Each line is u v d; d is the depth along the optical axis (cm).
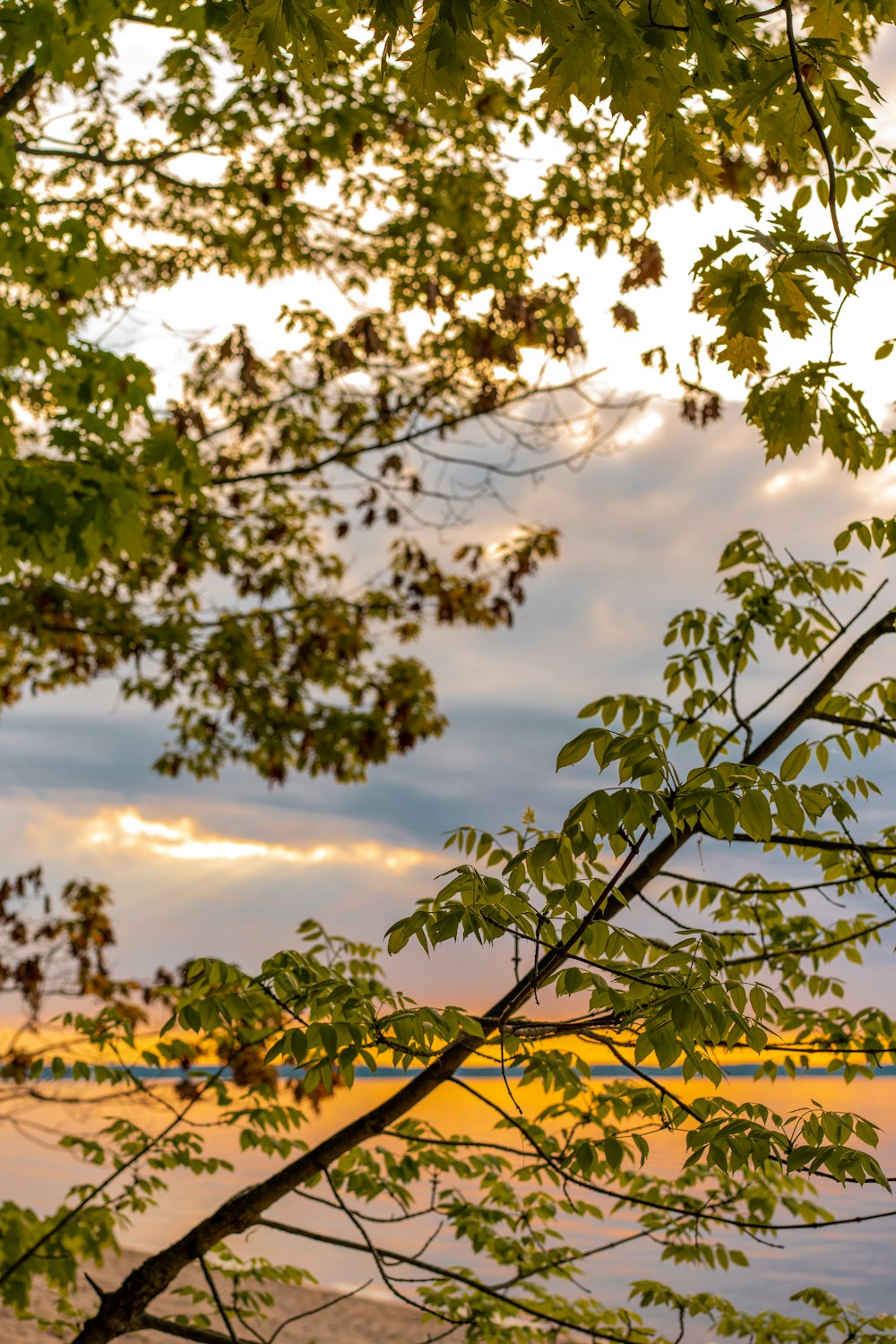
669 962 230
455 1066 318
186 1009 283
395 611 1220
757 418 298
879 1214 254
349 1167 409
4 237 524
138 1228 1956
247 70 223
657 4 198
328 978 300
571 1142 332
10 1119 496
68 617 1059
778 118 256
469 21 188
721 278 267
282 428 1060
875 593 336
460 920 215
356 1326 1376
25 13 484
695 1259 406
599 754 209
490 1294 330
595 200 770
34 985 653
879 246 289
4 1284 412
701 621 373
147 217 880
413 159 848
